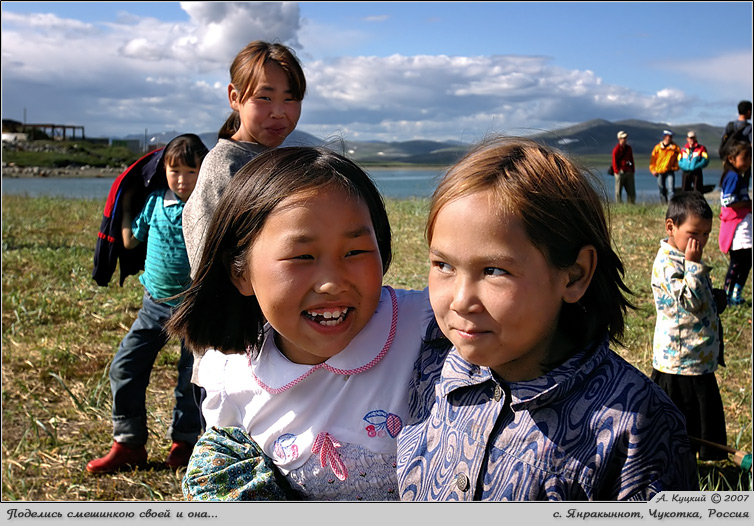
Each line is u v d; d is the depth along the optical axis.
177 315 1.64
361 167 1.54
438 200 1.24
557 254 1.19
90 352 5.63
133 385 3.91
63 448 4.12
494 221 1.15
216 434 1.67
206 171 2.85
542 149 1.25
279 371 1.61
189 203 2.86
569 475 1.24
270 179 1.43
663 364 3.89
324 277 1.38
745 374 5.05
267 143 3.06
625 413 1.22
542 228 1.16
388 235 1.62
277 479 1.64
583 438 1.24
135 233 4.11
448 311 1.21
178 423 3.95
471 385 1.37
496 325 1.17
